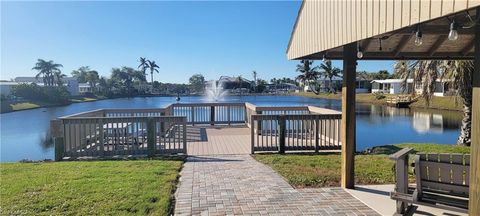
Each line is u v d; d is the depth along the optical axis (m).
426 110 30.31
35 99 45.47
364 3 3.61
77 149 7.67
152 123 7.59
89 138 7.68
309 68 70.75
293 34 6.21
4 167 6.32
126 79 78.38
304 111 11.43
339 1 4.26
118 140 7.62
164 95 76.31
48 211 3.98
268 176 5.65
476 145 2.41
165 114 11.27
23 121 23.72
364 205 4.25
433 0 2.49
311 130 8.12
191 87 79.88
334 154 7.73
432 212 3.96
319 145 8.20
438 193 3.45
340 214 3.95
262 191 4.83
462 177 3.26
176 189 4.94
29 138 14.87
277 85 86.94
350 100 4.86
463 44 5.67
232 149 8.33
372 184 5.18
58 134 7.38
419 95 11.28
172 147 8.47
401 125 19.12
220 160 7.07
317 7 5.01
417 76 10.92
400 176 3.63
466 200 3.25
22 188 4.84
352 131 4.88
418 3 2.67
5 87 53.34
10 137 15.20
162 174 5.69
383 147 9.18
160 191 4.69
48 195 4.52
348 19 4.00
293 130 8.15
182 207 4.20
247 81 77.12
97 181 5.20
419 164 3.44
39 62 66.25
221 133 10.84
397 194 3.61
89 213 3.92
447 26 3.83
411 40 5.31
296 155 7.61
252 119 7.86
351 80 4.82
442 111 28.97
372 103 42.62
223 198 4.53
